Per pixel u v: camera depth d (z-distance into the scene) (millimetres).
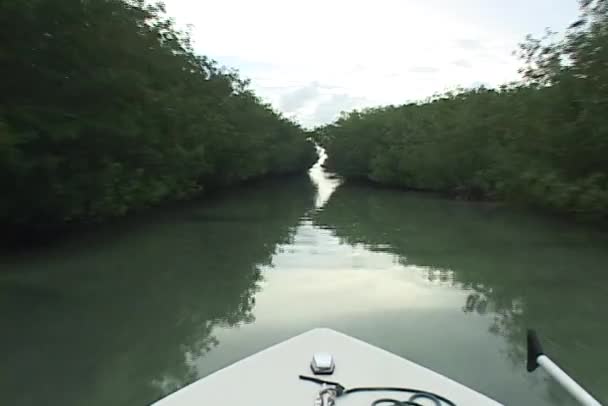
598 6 16938
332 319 8641
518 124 20141
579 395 2447
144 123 17156
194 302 9594
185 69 25188
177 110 20062
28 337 7746
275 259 13695
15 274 11641
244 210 26359
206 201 31156
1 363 6762
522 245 16109
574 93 17297
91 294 10117
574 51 17453
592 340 7723
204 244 15977
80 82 13523
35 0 11867
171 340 7617
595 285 11055
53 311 8984
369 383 2779
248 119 37094
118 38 14578
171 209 26109
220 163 30734
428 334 7938
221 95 31516
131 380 6258
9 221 14234
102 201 15344
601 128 15875
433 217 23969
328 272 12203
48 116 12859
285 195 37875
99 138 14227
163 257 13789
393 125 47406
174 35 24609
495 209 27594
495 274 12062
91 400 5754
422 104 48531
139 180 17922
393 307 9336
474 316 8820
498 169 22641
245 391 2727
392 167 43125
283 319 8617
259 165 40219
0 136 11164
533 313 9070
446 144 33000
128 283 10984
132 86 15039
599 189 16203
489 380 6246
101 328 8180
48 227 16750
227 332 7996
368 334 7891
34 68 12852
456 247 15727
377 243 16422
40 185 13125
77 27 13297
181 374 6434
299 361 3004
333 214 25156
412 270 12508
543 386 6105
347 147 54219
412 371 2908
